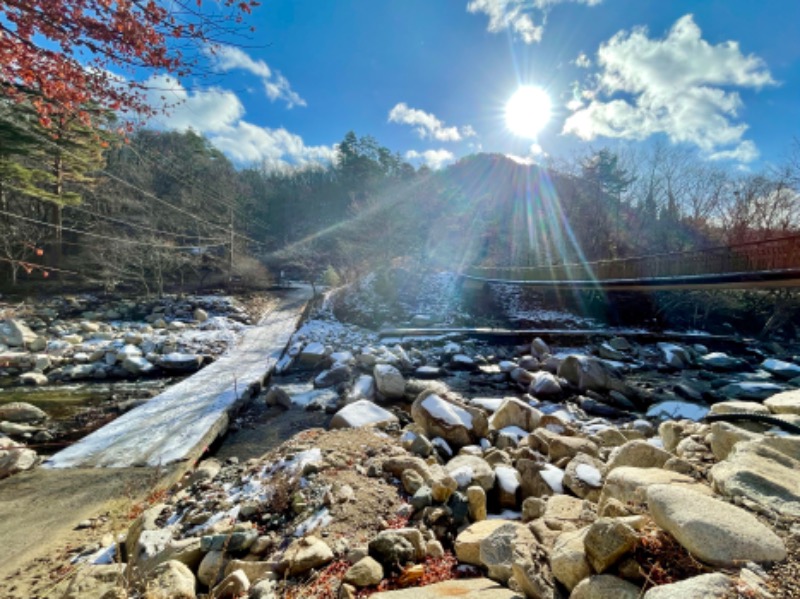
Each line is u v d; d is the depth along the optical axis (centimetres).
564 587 197
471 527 314
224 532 338
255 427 923
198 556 320
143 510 446
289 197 4975
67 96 397
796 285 1257
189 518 385
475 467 431
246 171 5347
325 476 416
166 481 601
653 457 335
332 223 4397
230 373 1252
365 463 457
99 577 303
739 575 150
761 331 2311
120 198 2559
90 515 512
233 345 1664
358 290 2619
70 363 1333
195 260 2848
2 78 368
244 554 319
